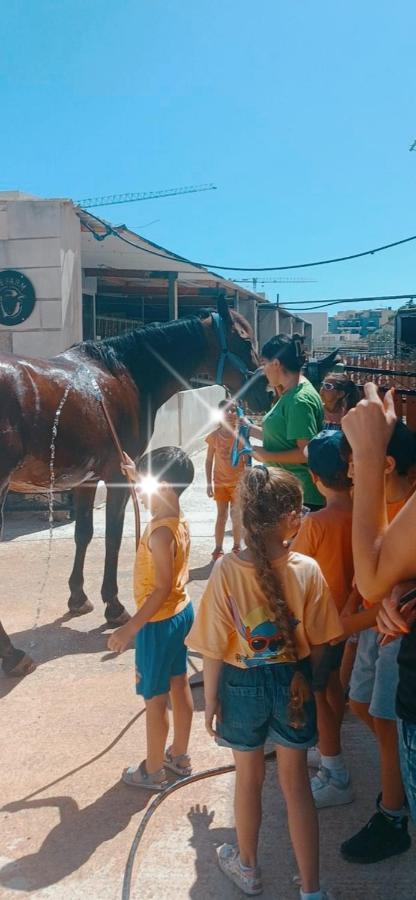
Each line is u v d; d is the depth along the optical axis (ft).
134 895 8.32
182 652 10.23
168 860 8.89
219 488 21.03
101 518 26.76
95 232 32.32
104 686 13.48
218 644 7.83
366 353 65.46
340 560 9.50
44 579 19.72
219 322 17.78
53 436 14.60
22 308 29.07
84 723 12.16
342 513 9.57
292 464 12.79
